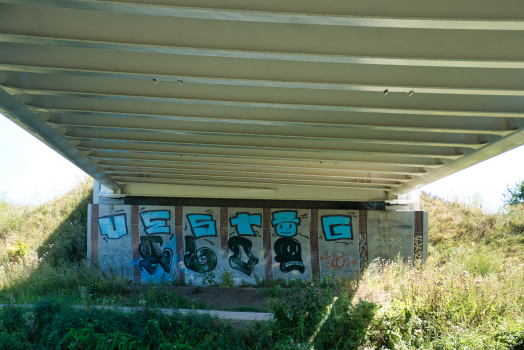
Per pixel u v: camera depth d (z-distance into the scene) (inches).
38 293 748.0
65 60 402.6
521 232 1110.4
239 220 1016.9
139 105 514.9
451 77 400.2
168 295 677.9
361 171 763.4
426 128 508.4
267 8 298.4
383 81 405.4
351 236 995.3
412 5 293.7
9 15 342.0
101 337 444.5
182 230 1020.5
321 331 442.6
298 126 561.0
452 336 410.9
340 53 349.4
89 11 347.3
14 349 447.5
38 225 1182.3
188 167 799.7
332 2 298.2
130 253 1020.5
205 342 437.1
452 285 510.3
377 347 424.5
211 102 465.4
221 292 737.6
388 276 716.7
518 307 484.7
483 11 288.7
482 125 502.6
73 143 661.3
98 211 1036.5
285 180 876.6
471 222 1203.2
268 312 594.6
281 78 408.5
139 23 350.0
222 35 351.6
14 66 396.8
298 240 1003.3
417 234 984.3
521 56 338.0
